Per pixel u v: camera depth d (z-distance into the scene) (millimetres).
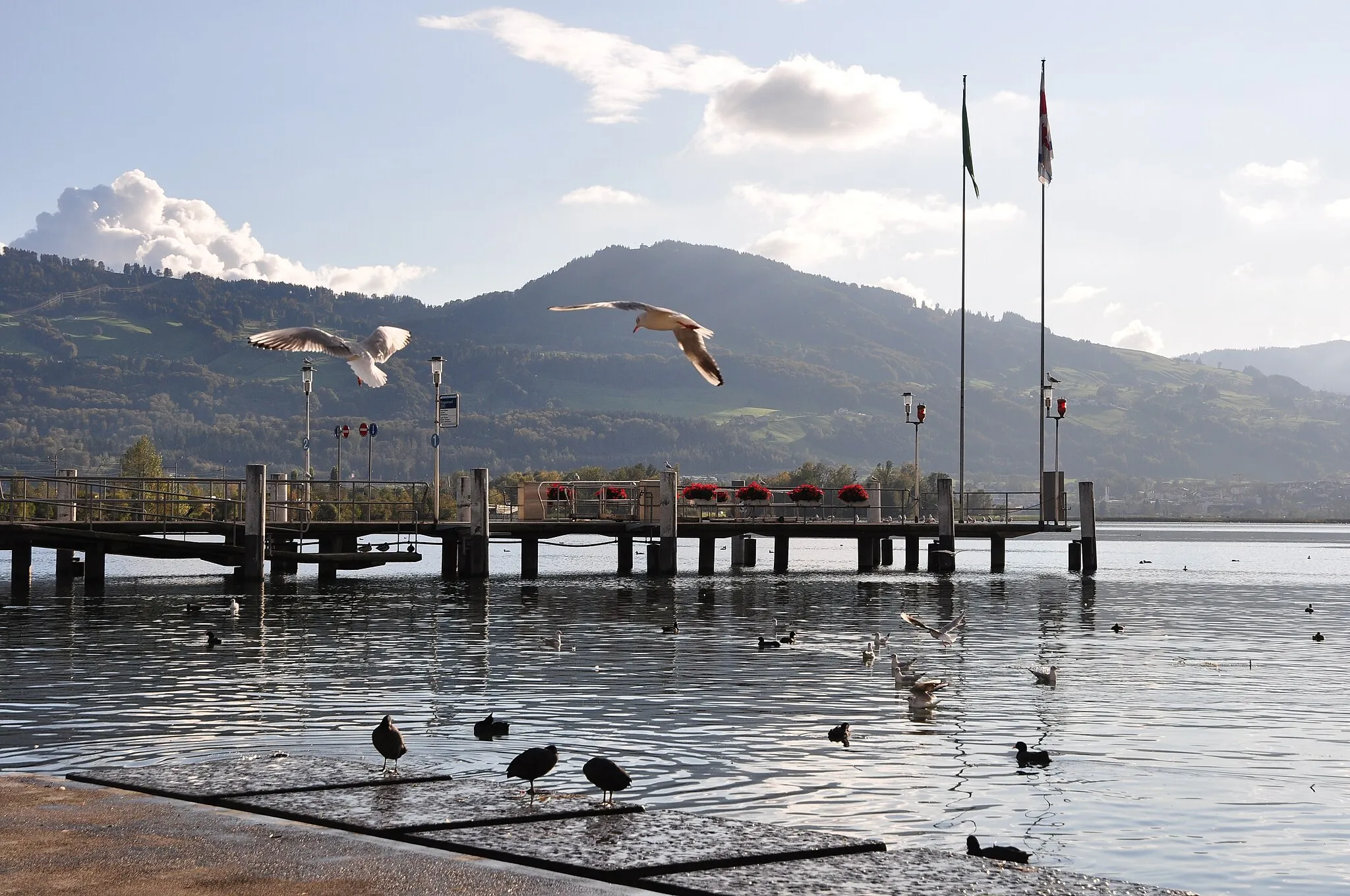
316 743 19734
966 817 15758
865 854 9891
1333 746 20281
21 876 8688
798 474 175375
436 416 60094
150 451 148625
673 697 24875
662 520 63000
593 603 47969
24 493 59500
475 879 8836
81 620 39938
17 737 20016
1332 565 99188
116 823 10281
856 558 100250
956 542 170875
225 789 11711
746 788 17062
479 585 56531
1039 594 55500
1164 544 178000
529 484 64812
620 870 9211
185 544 51156
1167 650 33906
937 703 24281
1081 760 19078
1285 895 13016
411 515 71938
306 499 60500
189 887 8461
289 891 8422
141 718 21922
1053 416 72750
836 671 28844
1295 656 32469
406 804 11180
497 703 24031
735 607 46438
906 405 74562
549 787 16828
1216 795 16984
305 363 75938
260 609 44469
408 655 31547
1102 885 9094
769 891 8820
